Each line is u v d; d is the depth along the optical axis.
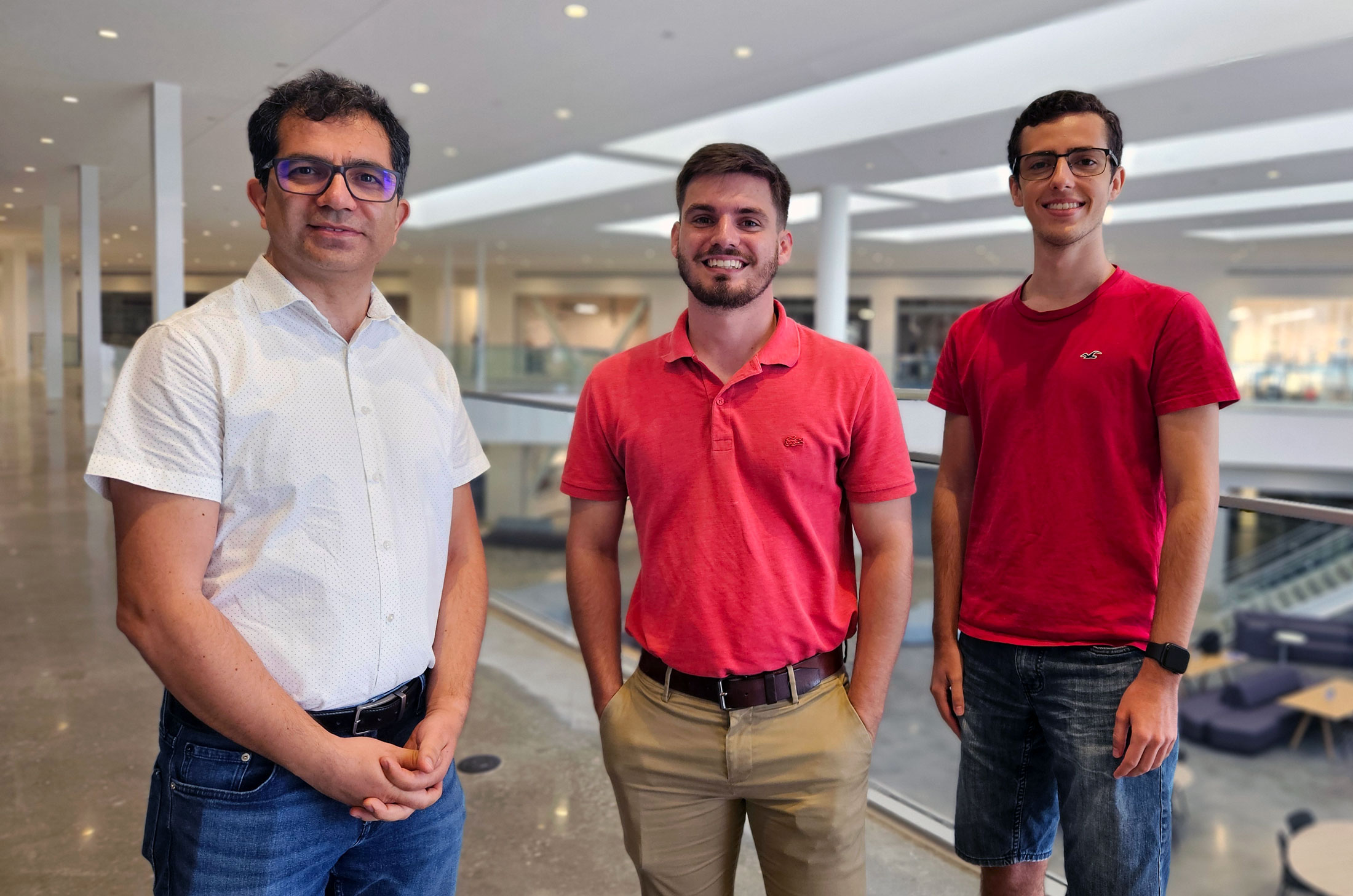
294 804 1.13
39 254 26.86
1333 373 13.55
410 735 1.26
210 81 8.44
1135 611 1.43
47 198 16.17
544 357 15.75
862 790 1.45
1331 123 9.78
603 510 1.56
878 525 1.46
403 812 1.14
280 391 1.12
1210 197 13.69
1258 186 11.66
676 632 1.41
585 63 7.82
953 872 2.20
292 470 1.12
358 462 1.17
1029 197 1.49
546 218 16.59
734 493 1.37
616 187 13.52
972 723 1.62
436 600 1.30
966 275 23.41
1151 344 1.40
